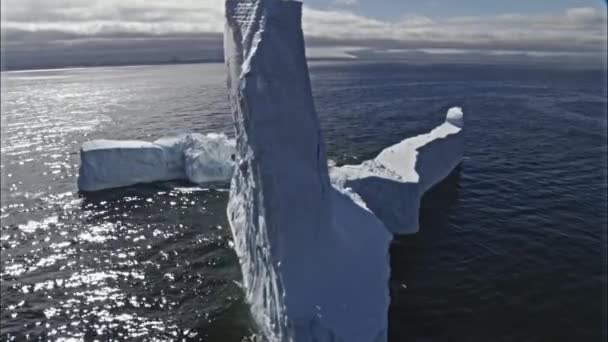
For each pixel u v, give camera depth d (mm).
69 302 17344
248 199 16047
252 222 15398
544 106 58219
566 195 27938
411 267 19453
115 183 30281
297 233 13070
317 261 13359
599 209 25656
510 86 79375
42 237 23172
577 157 35906
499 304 16719
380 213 23094
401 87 83875
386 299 13375
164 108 66062
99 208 26828
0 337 15336
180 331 15297
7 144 44438
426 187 28922
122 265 20094
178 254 20938
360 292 13211
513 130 45438
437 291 17578
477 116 52969
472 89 77688
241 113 14141
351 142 41188
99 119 57656
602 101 61094
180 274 19125
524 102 61812
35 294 17969
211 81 118000
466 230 23125
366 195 23234
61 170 35312
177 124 52688
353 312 12516
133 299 17391
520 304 16703
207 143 31797
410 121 50625
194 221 24609
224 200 27547
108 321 16078
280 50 13281
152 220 24891
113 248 21781
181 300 17172
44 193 29625
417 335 14977
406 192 23281
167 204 27188
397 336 14898
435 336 14938
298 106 13555
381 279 14039
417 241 21953
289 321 12195
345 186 22672
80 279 19031
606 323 15500
